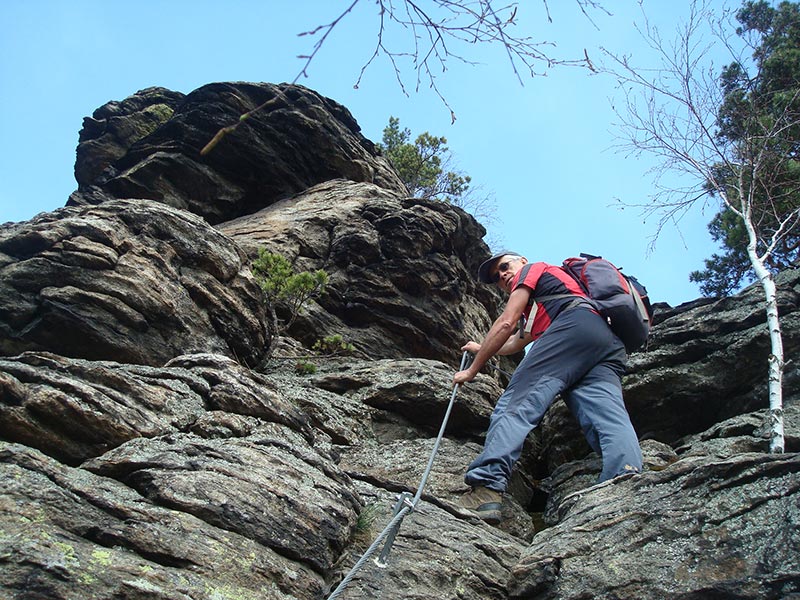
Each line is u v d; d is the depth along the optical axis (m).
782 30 13.70
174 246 8.73
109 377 5.95
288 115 14.51
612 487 5.93
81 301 7.78
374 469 7.54
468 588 5.54
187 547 4.79
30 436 5.33
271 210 13.23
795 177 10.03
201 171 13.69
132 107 16.70
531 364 7.04
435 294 11.59
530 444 8.99
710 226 15.72
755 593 4.73
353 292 11.29
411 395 8.52
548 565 5.38
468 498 7.18
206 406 6.32
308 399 8.03
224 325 8.69
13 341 7.57
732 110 10.10
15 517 4.55
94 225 8.26
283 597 4.86
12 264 7.88
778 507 5.04
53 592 4.21
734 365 8.54
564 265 7.81
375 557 5.54
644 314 7.46
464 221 12.90
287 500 5.36
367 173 15.17
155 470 5.25
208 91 14.27
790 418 7.86
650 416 8.76
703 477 5.41
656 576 5.03
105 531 4.69
